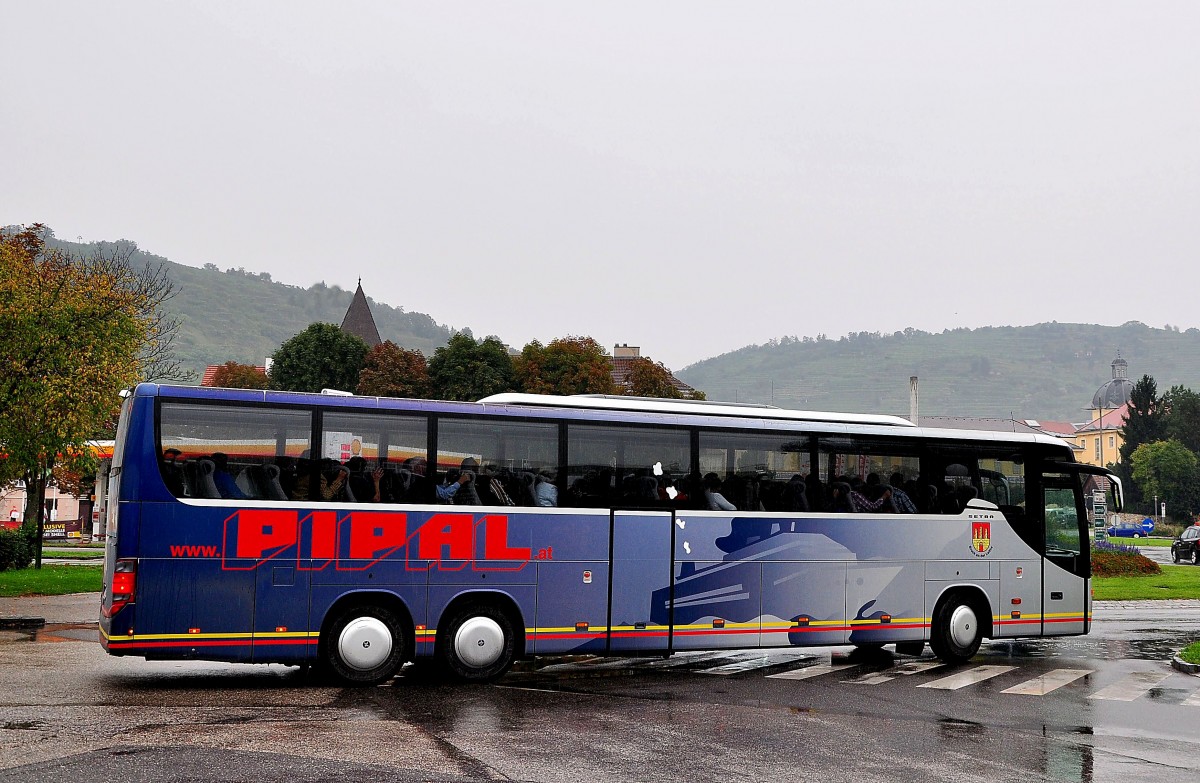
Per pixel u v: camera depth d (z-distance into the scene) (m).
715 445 16.23
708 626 15.88
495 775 9.12
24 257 33.28
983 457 18.38
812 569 16.67
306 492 13.88
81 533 64.94
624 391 67.50
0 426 25.44
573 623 15.05
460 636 14.45
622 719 12.00
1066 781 9.68
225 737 10.26
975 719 12.67
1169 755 10.89
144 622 13.10
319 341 76.56
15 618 20.00
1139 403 110.00
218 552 13.42
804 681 15.48
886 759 10.33
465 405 14.85
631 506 15.55
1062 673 16.78
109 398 26.80
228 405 13.66
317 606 13.80
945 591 17.75
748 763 9.95
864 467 17.33
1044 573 18.62
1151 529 92.06
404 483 14.35
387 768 9.20
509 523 14.81
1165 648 20.33
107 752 9.48
